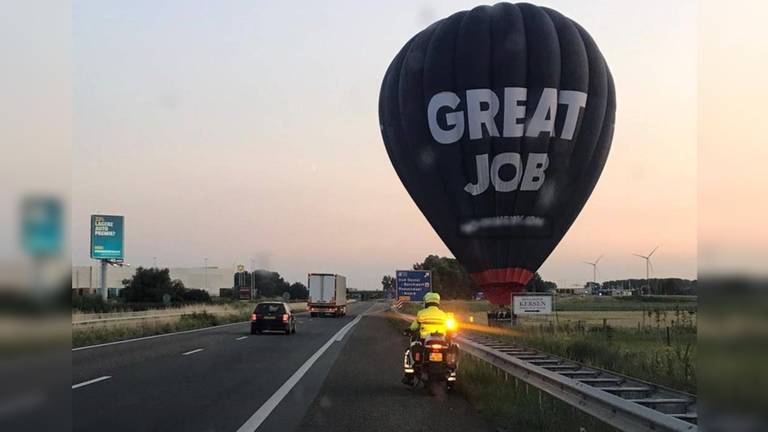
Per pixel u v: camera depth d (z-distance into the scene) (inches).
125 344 1143.6
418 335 580.1
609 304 3122.5
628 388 442.0
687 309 1417.3
